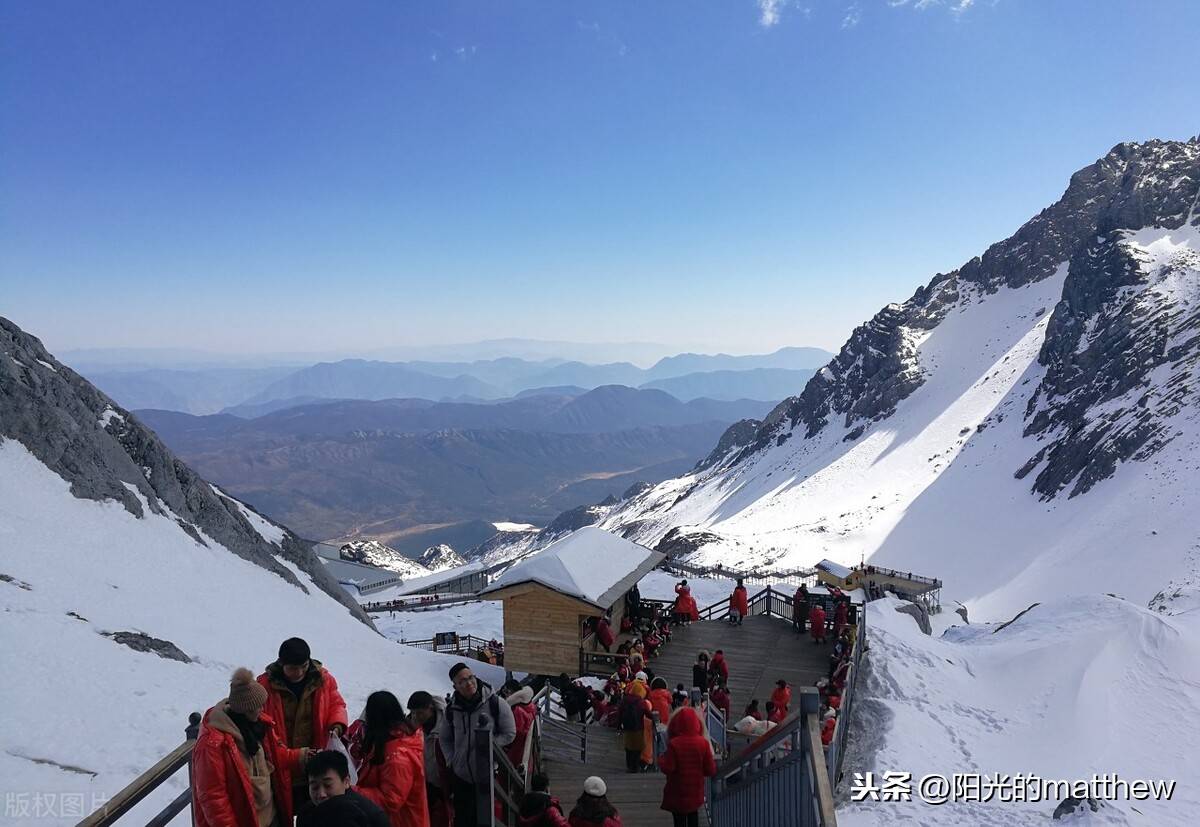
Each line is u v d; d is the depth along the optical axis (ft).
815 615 83.41
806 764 24.91
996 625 118.93
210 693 55.72
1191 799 51.98
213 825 17.24
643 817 39.75
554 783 44.96
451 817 27.61
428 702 27.40
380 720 21.65
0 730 39.60
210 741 17.75
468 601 175.73
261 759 18.56
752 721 47.21
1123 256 474.08
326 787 16.69
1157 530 219.41
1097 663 72.23
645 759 47.98
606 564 87.30
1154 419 296.92
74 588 66.59
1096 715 64.13
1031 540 283.79
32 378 95.30
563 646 79.05
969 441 456.86
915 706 68.80
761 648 81.97
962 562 290.76
